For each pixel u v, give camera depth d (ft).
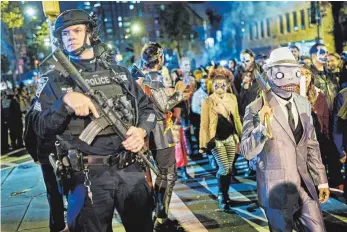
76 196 8.64
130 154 8.82
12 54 103.65
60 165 8.54
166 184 15.29
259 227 15.70
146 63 14.85
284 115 10.09
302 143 10.16
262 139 9.61
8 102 39.68
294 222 10.78
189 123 30.37
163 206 15.66
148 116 9.34
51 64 8.54
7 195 22.70
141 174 9.09
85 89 8.23
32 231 16.79
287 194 9.97
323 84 19.71
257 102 10.48
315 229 10.02
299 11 106.63
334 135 16.06
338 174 18.89
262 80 10.34
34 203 20.67
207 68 47.52
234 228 15.76
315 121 18.39
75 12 8.56
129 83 9.29
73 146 8.55
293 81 9.93
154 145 14.67
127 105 8.75
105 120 8.36
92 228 8.61
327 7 67.51
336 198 18.07
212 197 19.86
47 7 17.85
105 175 8.57
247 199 19.12
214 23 167.32
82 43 8.58
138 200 8.97
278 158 10.02
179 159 23.26
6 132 39.63
